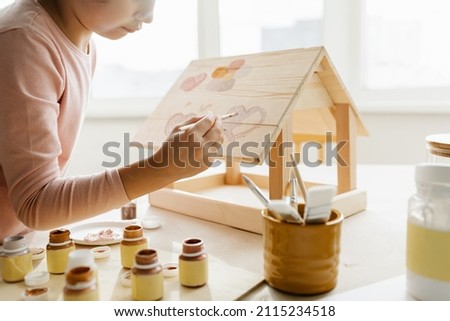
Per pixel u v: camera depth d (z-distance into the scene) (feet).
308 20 6.08
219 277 1.92
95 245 2.35
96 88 6.53
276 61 2.74
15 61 2.23
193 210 2.90
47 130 2.26
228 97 2.77
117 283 1.88
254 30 6.22
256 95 2.62
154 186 2.27
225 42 6.31
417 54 5.85
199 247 1.85
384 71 6.01
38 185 2.21
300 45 6.14
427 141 2.57
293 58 2.65
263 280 1.90
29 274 1.92
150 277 1.71
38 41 2.35
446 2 5.62
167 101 3.20
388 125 5.60
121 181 2.26
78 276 1.64
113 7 2.45
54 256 1.98
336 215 1.86
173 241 2.42
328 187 1.70
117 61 6.45
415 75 5.91
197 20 6.18
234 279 1.90
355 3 5.86
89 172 6.13
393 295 1.77
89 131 6.10
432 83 5.85
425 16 5.74
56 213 2.21
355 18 5.89
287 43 6.18
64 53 2.64
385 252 2.23
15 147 2.20
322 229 1.74
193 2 6.23
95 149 6.10
